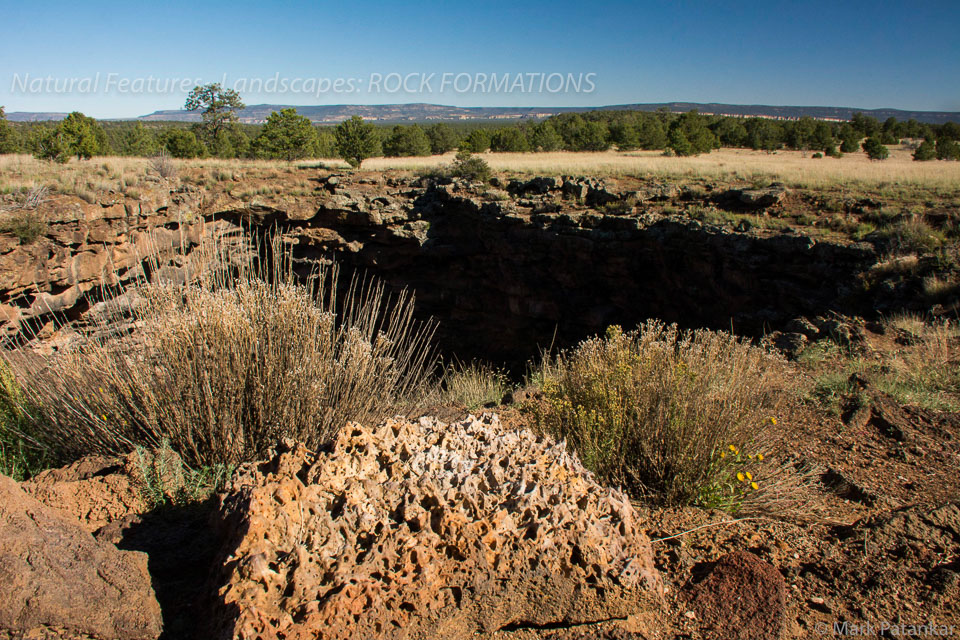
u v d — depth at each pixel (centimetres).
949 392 563
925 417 484
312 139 4291
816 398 524
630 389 366
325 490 218
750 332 1578
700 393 351
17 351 436
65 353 382
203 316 356
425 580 193
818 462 403
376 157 4919
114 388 355
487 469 229
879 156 5041
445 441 247
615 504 233
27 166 2288
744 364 412
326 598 181
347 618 181
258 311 379
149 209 1958
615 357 399
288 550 197
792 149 6394
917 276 1212
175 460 297
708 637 202
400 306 462
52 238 1636
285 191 2558
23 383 394
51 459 369
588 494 235
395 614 188
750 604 219
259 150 4212
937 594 234
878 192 1895
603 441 344
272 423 350
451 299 2648
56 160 2767
